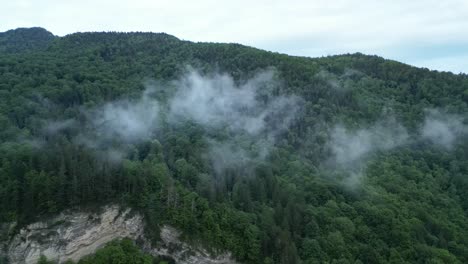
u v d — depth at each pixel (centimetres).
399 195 12450
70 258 8694
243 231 9150
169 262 8988
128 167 9938
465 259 10325
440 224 11294
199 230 9069
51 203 8594
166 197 9419
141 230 9194
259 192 10994
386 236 10494
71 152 9762
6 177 8912
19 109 13738
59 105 15475
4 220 8494
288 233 9275
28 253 8494
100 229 9000
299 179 12650
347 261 9231
